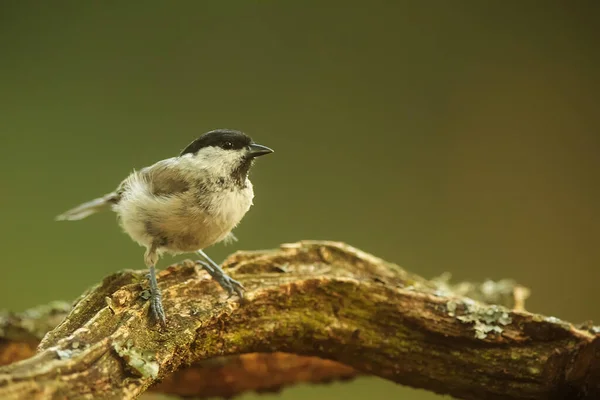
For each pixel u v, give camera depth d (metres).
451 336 5.30
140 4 11.82
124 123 11.65
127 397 3.88
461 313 5.37
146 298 4.74
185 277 5.37
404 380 5.50
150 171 5.70
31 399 3.45
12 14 11.47
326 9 12.08
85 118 11.55
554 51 11.97
